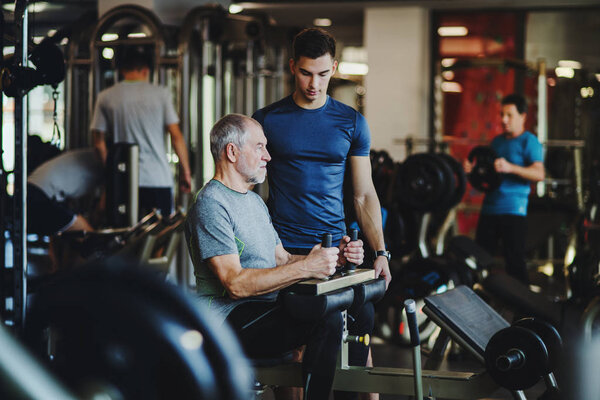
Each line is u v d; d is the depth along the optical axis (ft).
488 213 18.71
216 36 22.68
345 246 9.71
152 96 18.20
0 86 12.08
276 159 10.64
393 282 16.85
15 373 5.53
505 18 31.83
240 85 27.37
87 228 15.42
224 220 8.99
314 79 10.31
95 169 16.42
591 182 23.13
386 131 31.78
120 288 5.93
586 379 8.45
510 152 18.85
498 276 11.83
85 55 21.72
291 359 9.27
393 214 17.67
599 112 29.99
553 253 28.09
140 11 20.80
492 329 10.38
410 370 9.32
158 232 15.37
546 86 31.27
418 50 31.32
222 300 9.11
